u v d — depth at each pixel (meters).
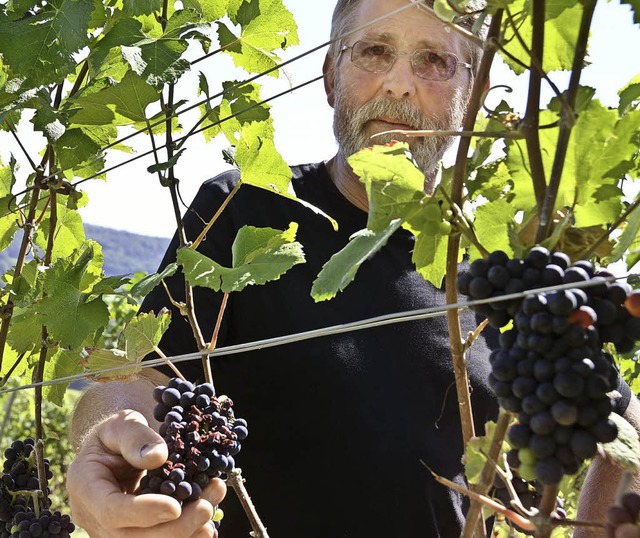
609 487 0.75
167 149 0.69
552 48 0.52
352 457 0.80
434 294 0.86
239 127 0.77
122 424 0.58
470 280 0.42
